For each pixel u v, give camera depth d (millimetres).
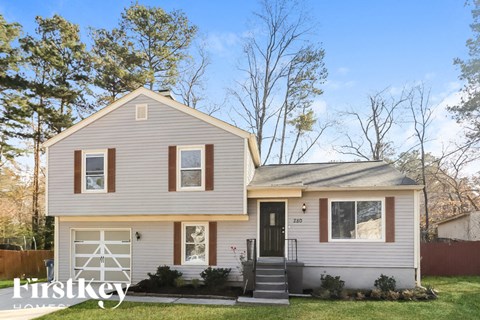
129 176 14133
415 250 13211
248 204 14234
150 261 14484
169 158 13945
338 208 13930
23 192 28219
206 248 14266
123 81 26016
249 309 10086
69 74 25078
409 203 13438
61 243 15234
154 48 28031
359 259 13484
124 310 9969
